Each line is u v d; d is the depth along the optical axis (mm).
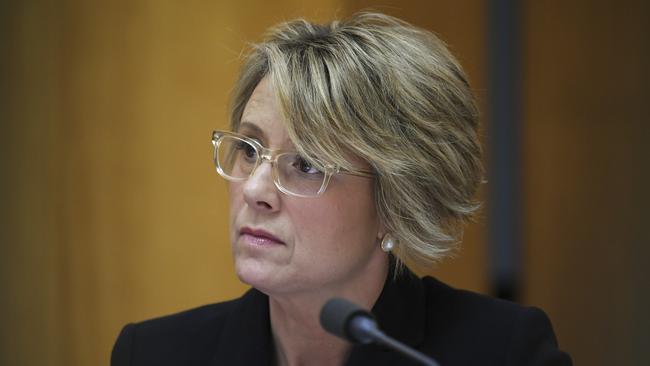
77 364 12375
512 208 12547
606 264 13312
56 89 12336
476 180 6770
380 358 6531
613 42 13297
